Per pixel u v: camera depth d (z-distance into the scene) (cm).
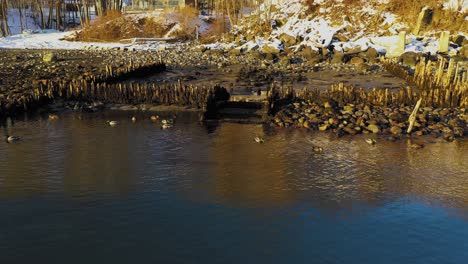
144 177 1405
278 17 6512
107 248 949
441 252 949
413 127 2086
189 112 2486
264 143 1855
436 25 5391
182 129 2102
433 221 1098
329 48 5178
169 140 1889
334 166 1545
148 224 1063
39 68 4022
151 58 4953
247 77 3553
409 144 1853
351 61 4647
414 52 4419
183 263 895
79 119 2283
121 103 2681
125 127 2120
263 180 1391
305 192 1288
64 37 7700
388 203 1210
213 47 6094
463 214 1142
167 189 1299
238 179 1398
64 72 3697
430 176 1447
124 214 1119
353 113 2305
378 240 997
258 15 6650
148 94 2667
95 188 1301
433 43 4906
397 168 1528
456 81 2764
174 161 1587
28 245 959
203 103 2403
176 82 3309
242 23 6925
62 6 10500
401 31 5191
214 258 915
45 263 889
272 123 2208
